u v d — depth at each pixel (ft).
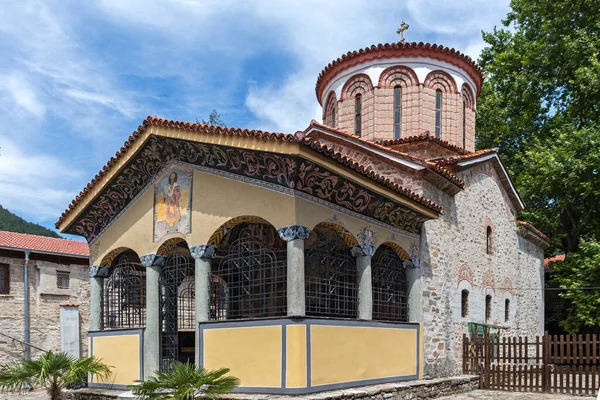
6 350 66.03
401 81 60.80
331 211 37.58
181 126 37.93
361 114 61.72
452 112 61.87
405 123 60.08
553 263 79.66
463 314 54.19
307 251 40.22
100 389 43.57
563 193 76.79
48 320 71.05
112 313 47.91
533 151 78.89
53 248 73.56
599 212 80.89
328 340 35.58
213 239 38.75
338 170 35.40
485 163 61.57
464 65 62.75
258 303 46.80
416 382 42.55
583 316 68.18
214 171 38.86
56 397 39.96
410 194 42.01
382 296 44.96
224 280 48.98
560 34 83.97
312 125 54.19
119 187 44.78
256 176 36.35
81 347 74.13
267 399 32.04
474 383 50.14
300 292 34.12
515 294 66.90
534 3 89.15
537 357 48.83
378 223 42.19
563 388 47.26
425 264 47.65
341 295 42.47
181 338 53.72
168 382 31.68
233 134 35.09
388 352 41.34
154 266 42.24
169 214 41.45
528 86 88.74
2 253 67.72
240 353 35.47
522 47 92.68
